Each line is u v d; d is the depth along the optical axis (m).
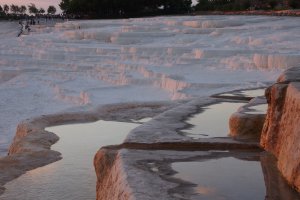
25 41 40.50
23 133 10.41
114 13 72.12
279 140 4.95
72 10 73.69
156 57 24.97
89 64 26.27
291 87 4.79
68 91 20.17
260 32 31.05
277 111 5.16
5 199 6.54
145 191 3.79
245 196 3.88
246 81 16.25
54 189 6.85
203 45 28.02
